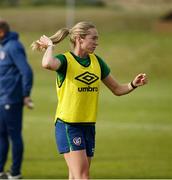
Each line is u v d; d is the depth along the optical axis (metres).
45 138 46.88
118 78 102.12
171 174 34.50
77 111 23.08
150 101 70.62
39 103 68.75
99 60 23.58
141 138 47.12
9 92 32.16
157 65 107.62
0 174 32.28
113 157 39.62
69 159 23.03
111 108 65.00
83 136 23.17
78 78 23.03
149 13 172.50
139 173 34.69
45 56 22.62
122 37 124.69
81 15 160.88
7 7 182.00
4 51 32.16
